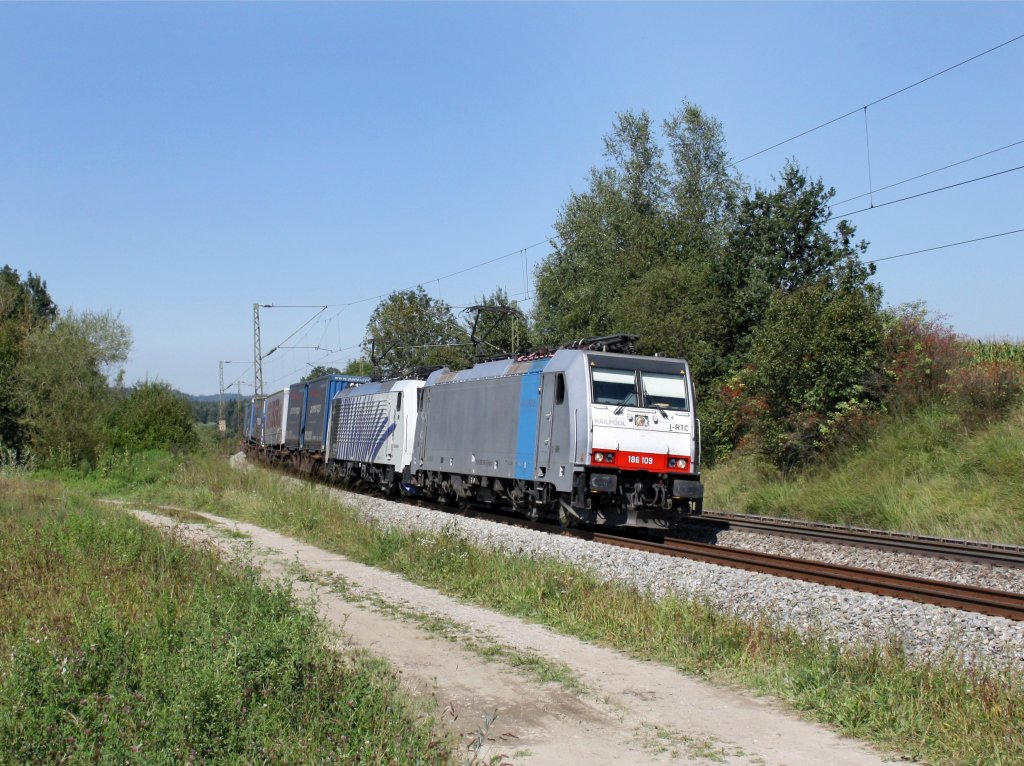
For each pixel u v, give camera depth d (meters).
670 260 39.84
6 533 15.18
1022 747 6.38
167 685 6.60
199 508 25.25
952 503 20.83
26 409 36.69
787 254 37.44
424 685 8.05
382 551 15.40
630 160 46.50
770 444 27.88
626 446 18.78
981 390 24.27
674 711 7.50
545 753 6.50
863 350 27.11
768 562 14.62
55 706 6.13
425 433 28.14
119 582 10.88
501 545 15.56
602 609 10.65
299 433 44.75
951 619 10.08
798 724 7.20
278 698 6.61
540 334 46.53
